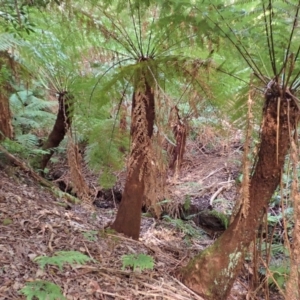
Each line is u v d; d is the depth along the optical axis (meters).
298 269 1.88
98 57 2.92
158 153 2.38
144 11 2.56
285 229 1.87
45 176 4.17
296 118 1.86
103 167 2.99
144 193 2.64
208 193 4.19
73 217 2.79
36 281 1.81
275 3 2.06
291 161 1.90
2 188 2.87
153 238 3.01
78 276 1.98
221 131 2.99
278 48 2.14
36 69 3.44
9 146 3.67
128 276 2.11
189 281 2.15
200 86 2.32
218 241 2.14
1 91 3.66
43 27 2.97
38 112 4.86
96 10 2.66
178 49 2.64
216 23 2.17
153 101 2.39
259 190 1.99
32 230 2.34
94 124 3.18
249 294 2.33
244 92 2.16
